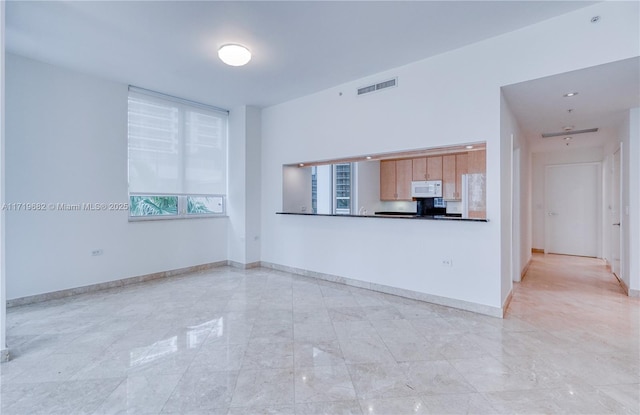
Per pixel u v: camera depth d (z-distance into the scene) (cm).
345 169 672
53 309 357
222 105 564
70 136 412
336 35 325
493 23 304
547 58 300
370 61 386
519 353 254
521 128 503
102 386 210
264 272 543
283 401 194
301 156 519
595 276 517
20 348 264
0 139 241
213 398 197
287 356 250
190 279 494
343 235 470
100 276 439
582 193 706
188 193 538
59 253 403
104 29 314
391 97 409
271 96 514
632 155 402
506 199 365
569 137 571
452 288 365
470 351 258
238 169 576
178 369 231
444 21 300
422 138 382
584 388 207
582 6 278
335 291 430
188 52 363
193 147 544
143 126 482
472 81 345
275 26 308
